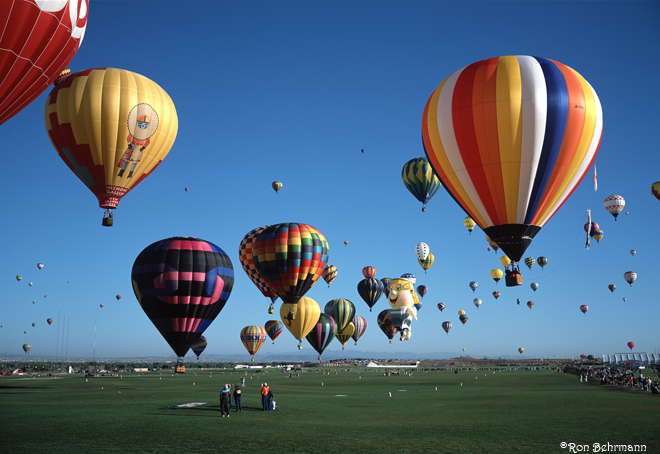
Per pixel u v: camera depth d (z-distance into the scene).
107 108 28.66
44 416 23.34
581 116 25.05
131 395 36.34
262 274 52.50
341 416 23.67
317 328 73.00
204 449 15.16
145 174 30.80
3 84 18.98
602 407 27.45
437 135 26.94
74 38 20.22
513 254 26.34
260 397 35.06
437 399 33.53
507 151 25.02
